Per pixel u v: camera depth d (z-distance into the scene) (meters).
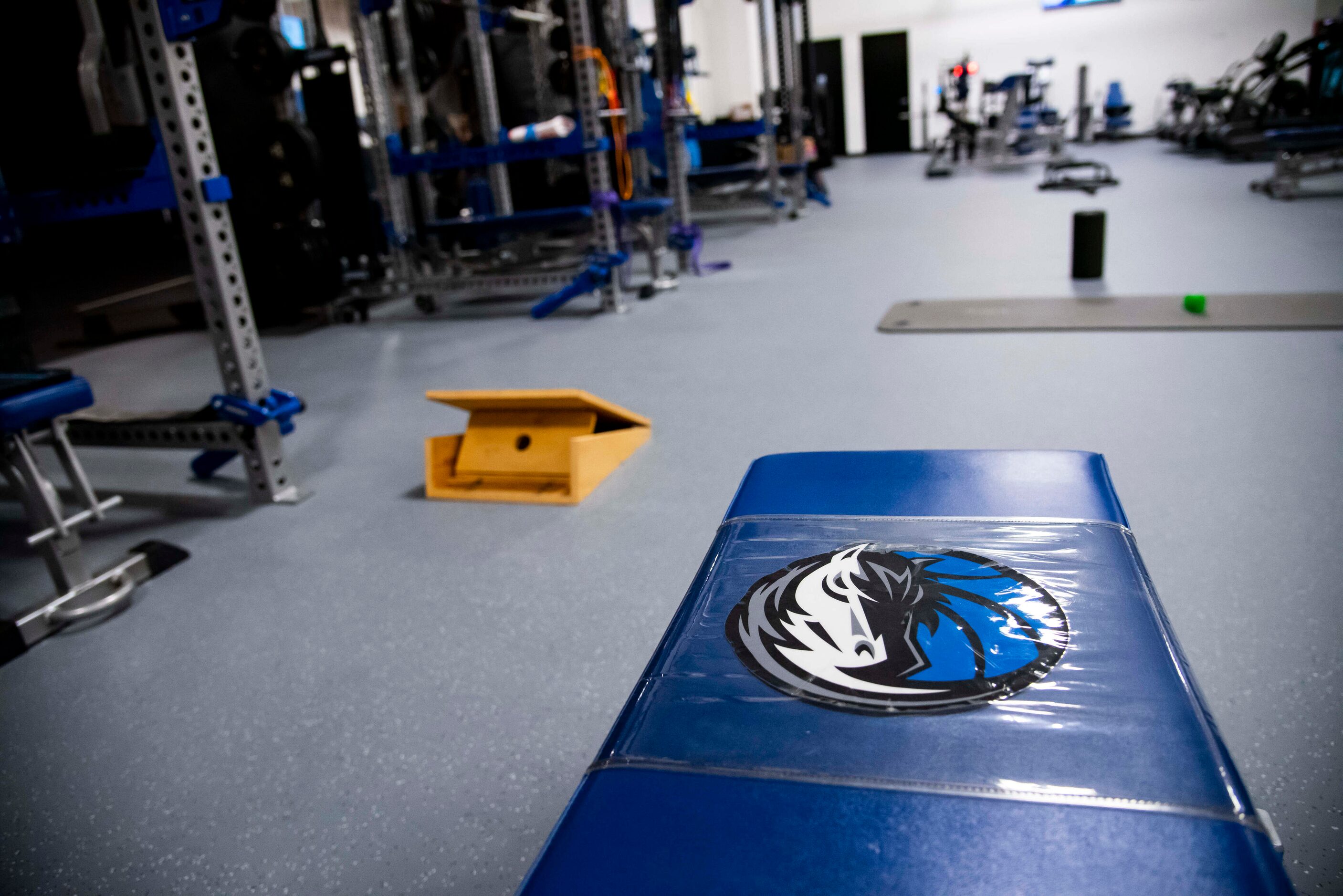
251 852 1.09
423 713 1.33
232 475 2.58
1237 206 5.72
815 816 0.48
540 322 4.26
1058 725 0.54
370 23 4.40
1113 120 12.54
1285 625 1.33
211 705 1.41
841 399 2.62
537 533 1.95
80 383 1.69
